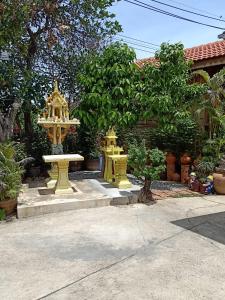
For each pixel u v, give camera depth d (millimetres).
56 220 5324
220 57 7980
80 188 7168
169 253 3977
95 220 5289
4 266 3676
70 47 9391
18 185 5762
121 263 3715
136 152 6277
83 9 8875
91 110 7590
